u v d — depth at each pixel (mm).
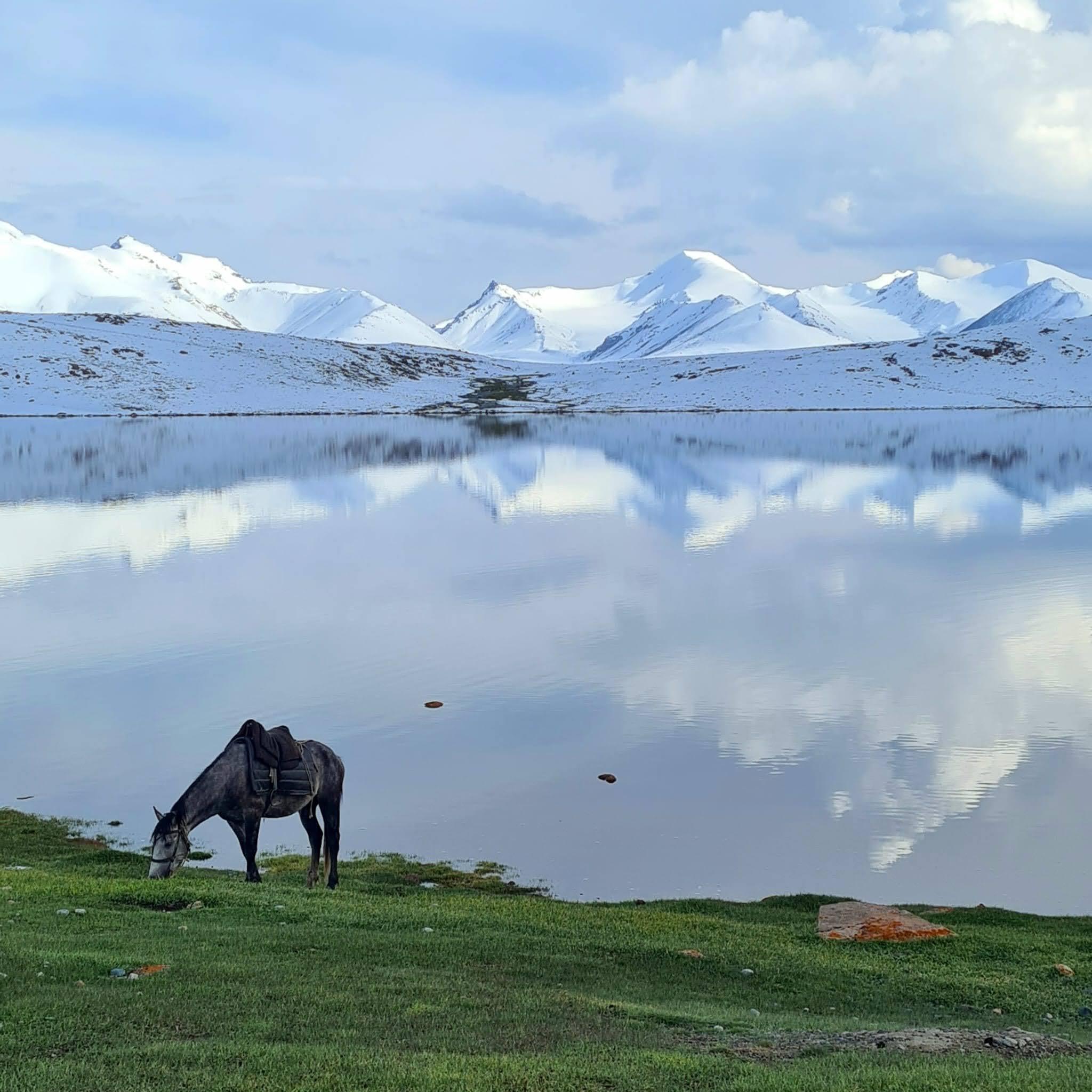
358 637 43469
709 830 24875
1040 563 58969
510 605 49188
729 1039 13344
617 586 53438
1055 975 17312
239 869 22484
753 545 65688
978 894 21750
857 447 138625
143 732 32000
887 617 46438
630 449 138000
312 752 19781
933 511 80625
